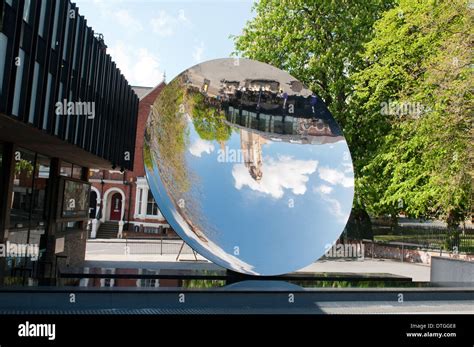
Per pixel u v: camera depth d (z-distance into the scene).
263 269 11.93
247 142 13.20
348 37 27.77
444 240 30.80
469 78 18.11
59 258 21.39
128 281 11.30
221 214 12.39
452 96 18.59
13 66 12.67
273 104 13.51
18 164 18.25
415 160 23.58
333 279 12.71
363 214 33.94
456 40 18.31
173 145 12.39
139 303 10.08
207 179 12.63
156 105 12.21
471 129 18.34
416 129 21.95
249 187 12.89
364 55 25.19
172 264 19.84
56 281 10.93
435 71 18.89
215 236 12.06
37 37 14.36
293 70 28.52
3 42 12.05
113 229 50.88
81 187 25.69
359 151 28.69
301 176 13.14
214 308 10.21
